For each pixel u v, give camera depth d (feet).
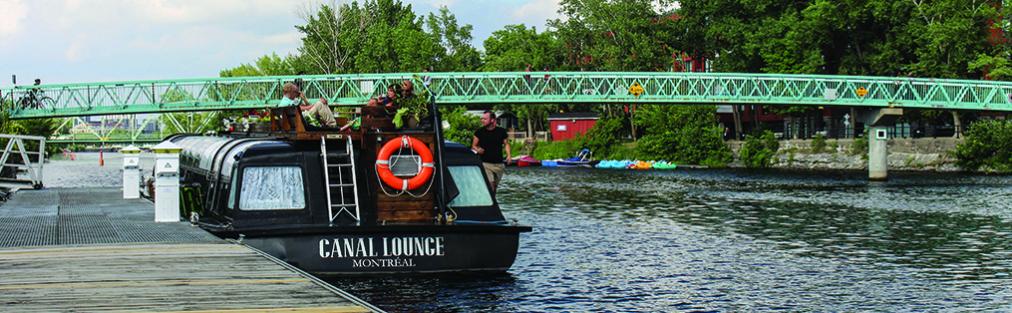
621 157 326.65
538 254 78.13
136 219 66.90
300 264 53.78
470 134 366.43
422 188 57.72
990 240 90.02
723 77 250.16
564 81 351.87
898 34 265.75
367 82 257.55
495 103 253.65
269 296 36.83
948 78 250.57
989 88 244.22
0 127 240.12
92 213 72.59
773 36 284.41
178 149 64.34
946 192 161.79
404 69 343.26
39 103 245.65
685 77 254.06
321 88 269.85
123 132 469.16
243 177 56.80
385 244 54.44
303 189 57.11
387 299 54.08
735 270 70.28
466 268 55.62
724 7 311.68
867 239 90.53
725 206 131.34
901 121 280.51
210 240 53.72
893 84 238.27
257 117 81.61
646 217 113.50
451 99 251.19
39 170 114.21
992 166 240.53
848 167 270.46
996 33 270.87
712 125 307.37
